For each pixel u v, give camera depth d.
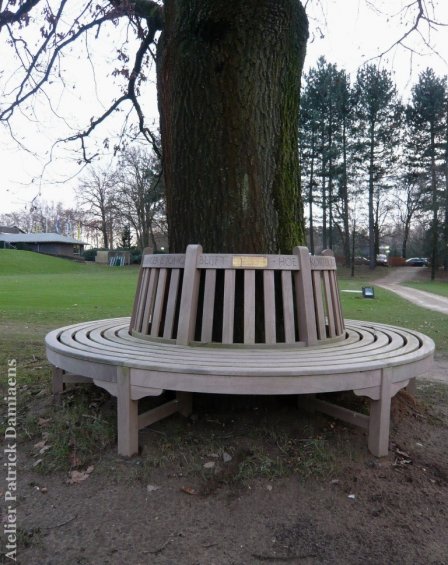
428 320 11.27
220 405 3.41
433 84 33.62
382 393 2.74
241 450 2.88
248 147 3.54
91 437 3.04
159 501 2.48
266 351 3.07
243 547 2.16
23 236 67.19
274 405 3.43
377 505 2.47
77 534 2.25
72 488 2.62
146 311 3.58
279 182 3.69
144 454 2.86
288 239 3.74
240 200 3.55
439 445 3.20
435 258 40.62
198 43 3.50
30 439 3.24
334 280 3.74
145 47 5.56
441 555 2.13
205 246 3.62
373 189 42.56
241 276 3.51
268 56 3.54
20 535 2.23
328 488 2.59
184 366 2.55
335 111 27.33
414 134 36.94
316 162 39.69
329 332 3.56
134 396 2.72
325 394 3.61
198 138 3.60
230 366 2.56
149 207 45.75
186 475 2.68
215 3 3.37
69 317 10.59
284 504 2.46
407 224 54.88
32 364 5.46
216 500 2.49
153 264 3.62
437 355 6.81
